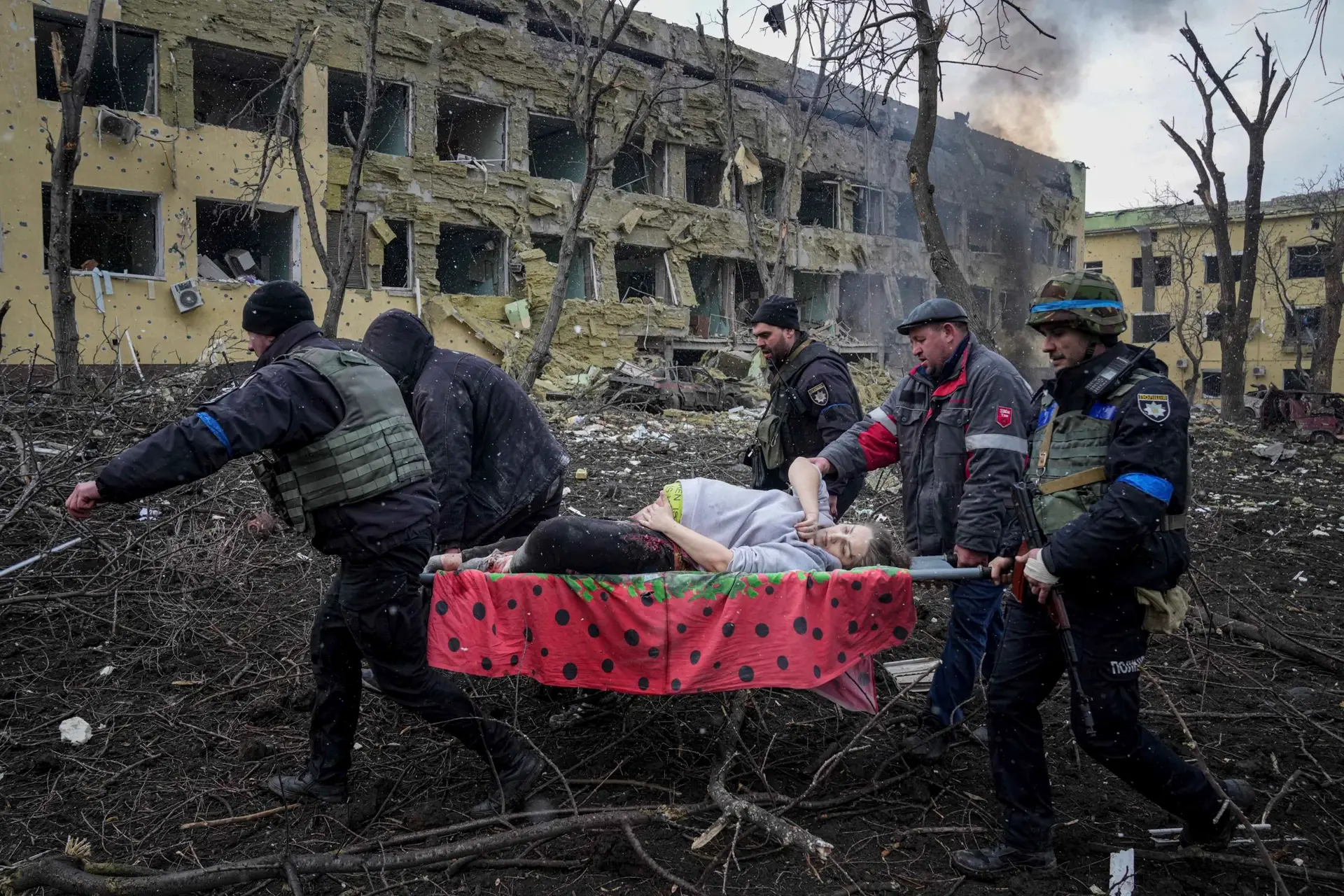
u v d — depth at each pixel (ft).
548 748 11.98
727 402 63.10
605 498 27.14
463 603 10.22
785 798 10.21
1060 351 8.81
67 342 27.25
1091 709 8.61
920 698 13.67
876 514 25.27
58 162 26.86
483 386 11.85
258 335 9.88
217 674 13.98
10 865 9.27
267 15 58.70
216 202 60.08
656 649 9.96
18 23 49.32
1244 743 12.55
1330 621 18.16
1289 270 126.21
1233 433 56.90
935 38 21.54
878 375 91.30
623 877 9.24
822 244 95.91
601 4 76.48
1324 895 8.94
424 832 9.72
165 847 9.73
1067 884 9.10
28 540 17.02
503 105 71.56
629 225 77.92
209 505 19.62
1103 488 8.54
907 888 9.05
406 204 65.82
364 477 9.25
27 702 12.95
